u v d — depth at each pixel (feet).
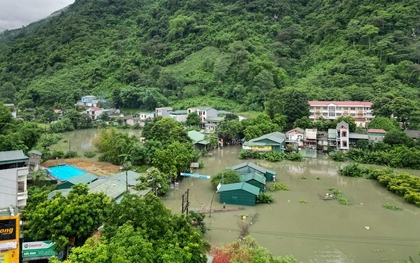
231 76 349.41
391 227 94.89
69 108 340.80
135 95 344.28
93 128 294.05
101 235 57.26
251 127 212.23
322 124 219.00
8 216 61.26
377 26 334.65
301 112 238.27
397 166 161.07
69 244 66.49
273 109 249.14
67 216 65.57
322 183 138.21
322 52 366.22
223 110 296.10
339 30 371.15
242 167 139.74
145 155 156.46
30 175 121.49
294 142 200.03
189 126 249.14
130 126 294.05
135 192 103.86
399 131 182.39
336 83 292.61
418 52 286.46
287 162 176.96
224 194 113.70
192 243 55.98
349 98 264.93
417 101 233.14
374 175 142.20
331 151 190.08
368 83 280.72
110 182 111.45
